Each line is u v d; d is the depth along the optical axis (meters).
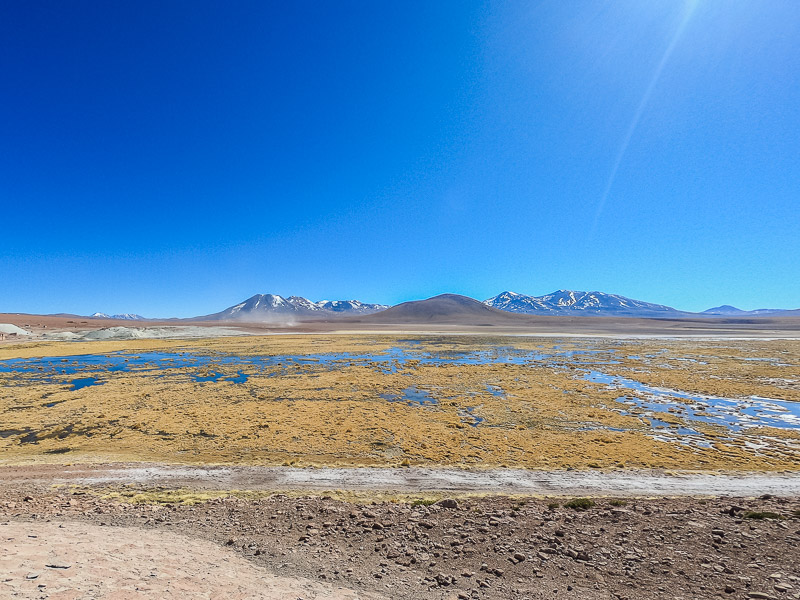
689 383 45.19
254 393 39.97
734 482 18.06
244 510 14.02
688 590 8.23
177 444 24.28
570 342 112.00
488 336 143.62
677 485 17.67
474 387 43.03
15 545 9.29
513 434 26.45
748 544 9.91
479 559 10.10
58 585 7.22
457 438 25.52
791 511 11.87
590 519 12.35
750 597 7.77
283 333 160.50
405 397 38.41
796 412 32.66
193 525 12.69
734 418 30.84
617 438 25.61
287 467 20.20
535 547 10.63
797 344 99.50
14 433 26.75
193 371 55.25
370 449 23.42
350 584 8.82
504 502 14.70
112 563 8.71
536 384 44.72
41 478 18.47
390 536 11.62
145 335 126.44
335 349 89.12
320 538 11.56
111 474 19.05
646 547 10.24
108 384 44.75
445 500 14.29
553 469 19.98
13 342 98.56
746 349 85.94
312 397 38.25
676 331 192.62
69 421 29.41
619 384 45.03
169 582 8.01
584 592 8.41
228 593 7.79
